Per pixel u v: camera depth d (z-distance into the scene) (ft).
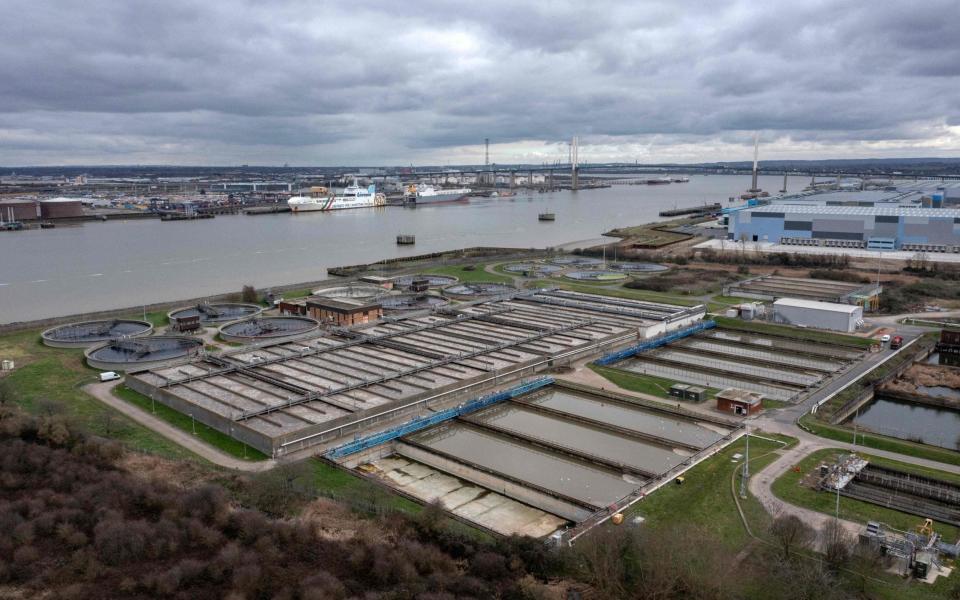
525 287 652.89
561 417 335.26
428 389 336.90
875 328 502.79
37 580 184.55
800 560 198.08
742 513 229.45
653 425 325.21
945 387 393.50
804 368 415.85
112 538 198.08
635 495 242.99
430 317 514.68
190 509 218.79
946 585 189.78
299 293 605.31
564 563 197.47
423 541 210.59
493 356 404.77
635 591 185.26
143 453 269.64
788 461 271.49
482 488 261.03
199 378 352.69
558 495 242.37
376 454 287.48
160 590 180.86
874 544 202.80
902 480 256.11
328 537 210.18
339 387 338.54
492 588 185.06
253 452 276.21
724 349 467.52
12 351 419.74
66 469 247.50
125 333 470.39
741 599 181.37
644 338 469.57
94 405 326.85
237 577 182.19
